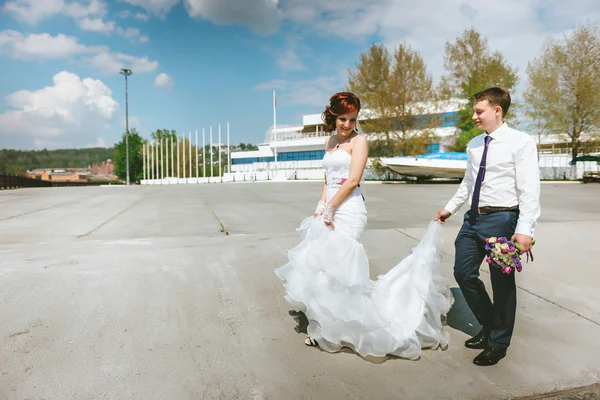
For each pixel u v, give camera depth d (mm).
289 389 2316
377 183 31422
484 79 33594
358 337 2666
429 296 2824
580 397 2264
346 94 2891
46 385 2324
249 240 6281
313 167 59500
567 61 32219
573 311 3518
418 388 2336
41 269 4578
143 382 2371
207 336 3002
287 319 3334
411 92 34750
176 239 6359
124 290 3930
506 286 2561
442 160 30312
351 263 2713
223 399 2217
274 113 54969
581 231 7059
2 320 3199
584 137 33500
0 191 21609
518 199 2535
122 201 13922
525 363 2639
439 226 2973
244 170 71062
